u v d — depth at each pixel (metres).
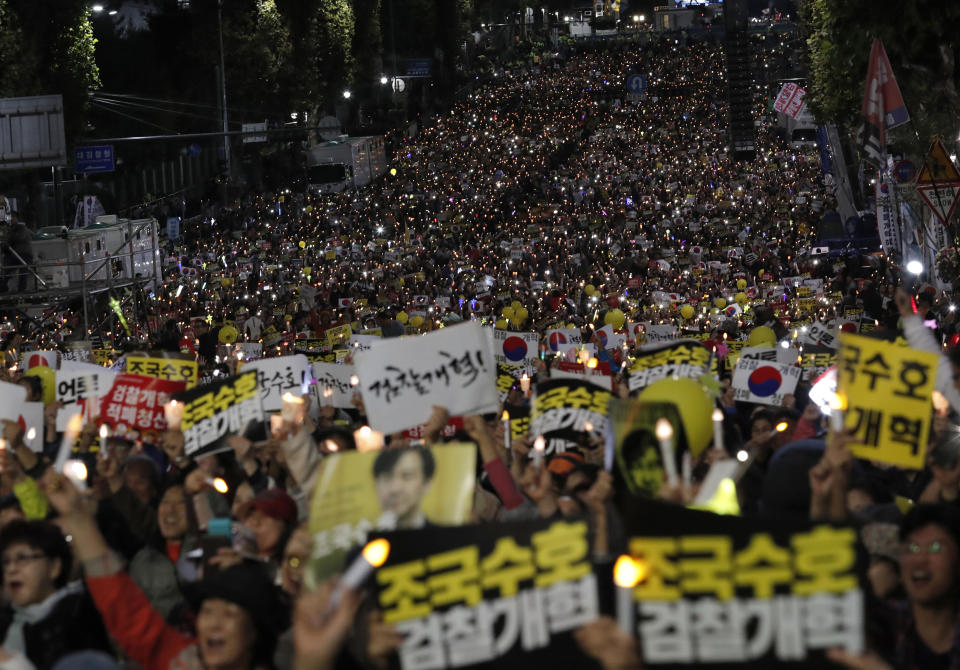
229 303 46.47
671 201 72.56
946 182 23.31
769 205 66.31
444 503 5.59
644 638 4.51
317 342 26.39
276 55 82.00
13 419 10.54
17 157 38.59
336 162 84.94
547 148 102.06
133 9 84.75
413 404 7.94
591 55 150.00
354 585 4.36
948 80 25.66
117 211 69.19
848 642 4.42
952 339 19.34
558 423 9.67
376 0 107.44
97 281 38.62
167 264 53.59
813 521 4.47
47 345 31.28
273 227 71.12
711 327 28.77
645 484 5.62
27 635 6.61
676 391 7.54
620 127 111.50
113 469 9.25
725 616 4.46
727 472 5.77
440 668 4.60
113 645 7.01
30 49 49.97
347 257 57.62
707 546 4.49
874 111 24.64
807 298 32.41
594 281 44.12
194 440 9.50
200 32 77.19
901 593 6.33
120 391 11.59
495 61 154.25
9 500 7.99
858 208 60.44
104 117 72.56
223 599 5.75
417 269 52.78
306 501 8.49
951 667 5.75
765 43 134.00
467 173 92.69
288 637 5.92
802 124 77.94
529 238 62.00
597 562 4.57
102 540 5.87
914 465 6.64
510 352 18.03
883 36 24.94
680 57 142.12
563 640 4.55
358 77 107.00
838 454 5.79
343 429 10.01
